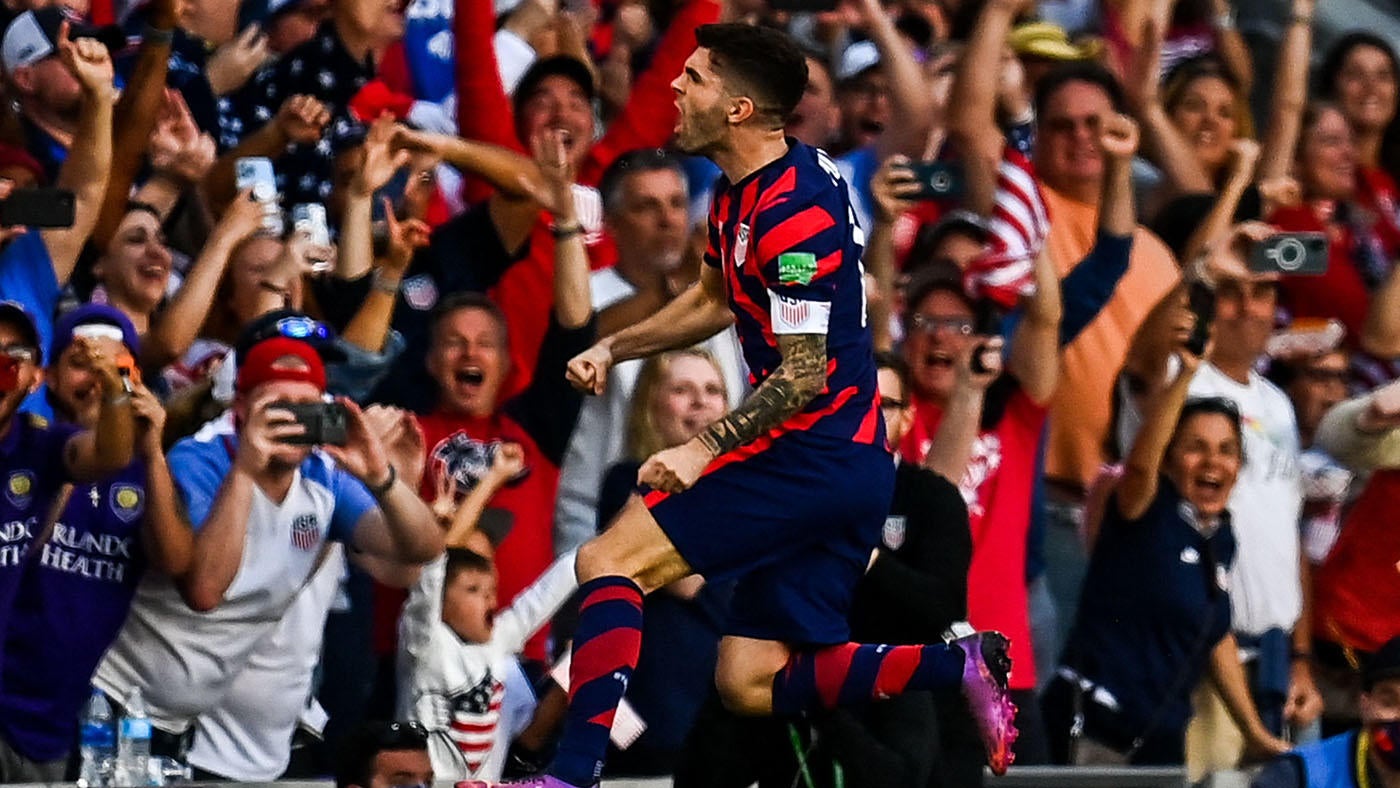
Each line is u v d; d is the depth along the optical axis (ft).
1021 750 84.53
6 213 77.92
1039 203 99.04
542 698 81.92
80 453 74.43
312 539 77.56
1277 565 94.48
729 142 62.28
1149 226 105.50
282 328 76.95
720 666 66.13
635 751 79.61
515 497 86.12
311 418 75.56
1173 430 89.10
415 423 82.12
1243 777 77.92
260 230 87.92
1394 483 94.79
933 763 70.64
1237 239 95.20
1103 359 97.50
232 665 76.84
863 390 63.41
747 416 60.64
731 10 110.73
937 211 102.89
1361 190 117.29
